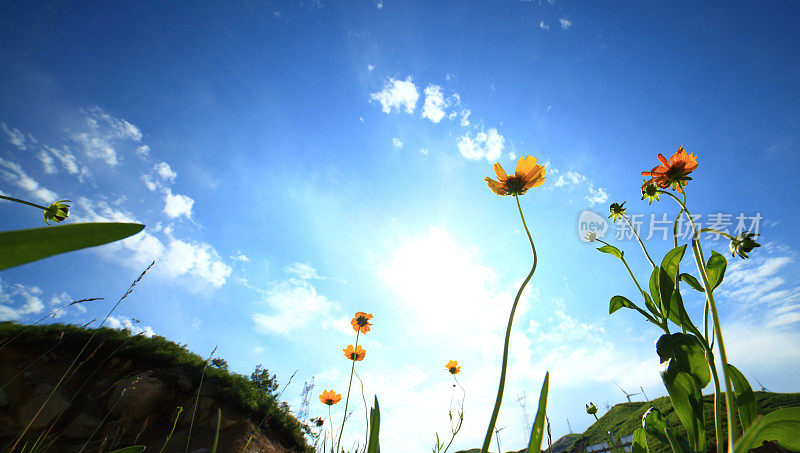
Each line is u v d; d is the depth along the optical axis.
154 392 7.73
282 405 9.90
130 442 6.68
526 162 1.34
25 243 0.38
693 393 1.13
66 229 0.42
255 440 7.88
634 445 1.37
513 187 1.30
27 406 6.18
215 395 8.72
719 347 0.96
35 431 5.98
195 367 9.29
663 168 1.49
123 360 8.45
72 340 8.09
